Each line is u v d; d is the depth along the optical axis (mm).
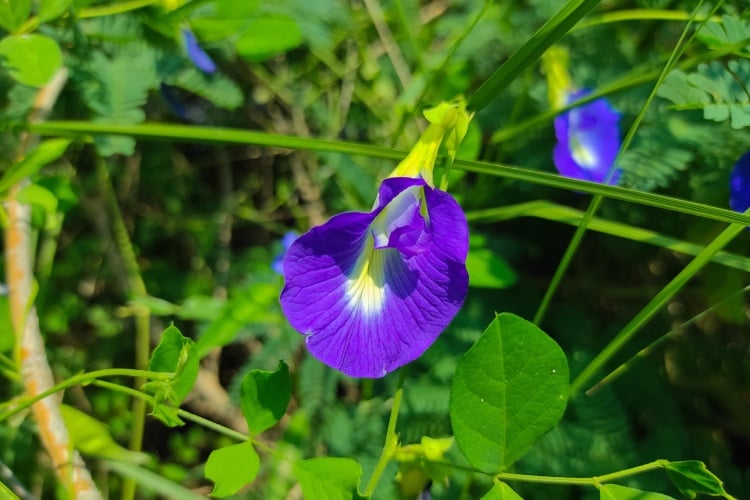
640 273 314
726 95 215
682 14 264
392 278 181
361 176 309
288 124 371
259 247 369
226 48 303
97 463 303
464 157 250
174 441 332
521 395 155
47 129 186
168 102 336
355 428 272
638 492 157
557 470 251
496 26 306
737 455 305
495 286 248
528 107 299
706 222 276
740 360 305
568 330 297
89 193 347
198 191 375
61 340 344
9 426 295
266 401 167
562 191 298
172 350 165
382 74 344
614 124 274
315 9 306
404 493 198
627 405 285
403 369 188
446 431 264
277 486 276
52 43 210
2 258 284
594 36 294
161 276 353
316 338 174
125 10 246
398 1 292
